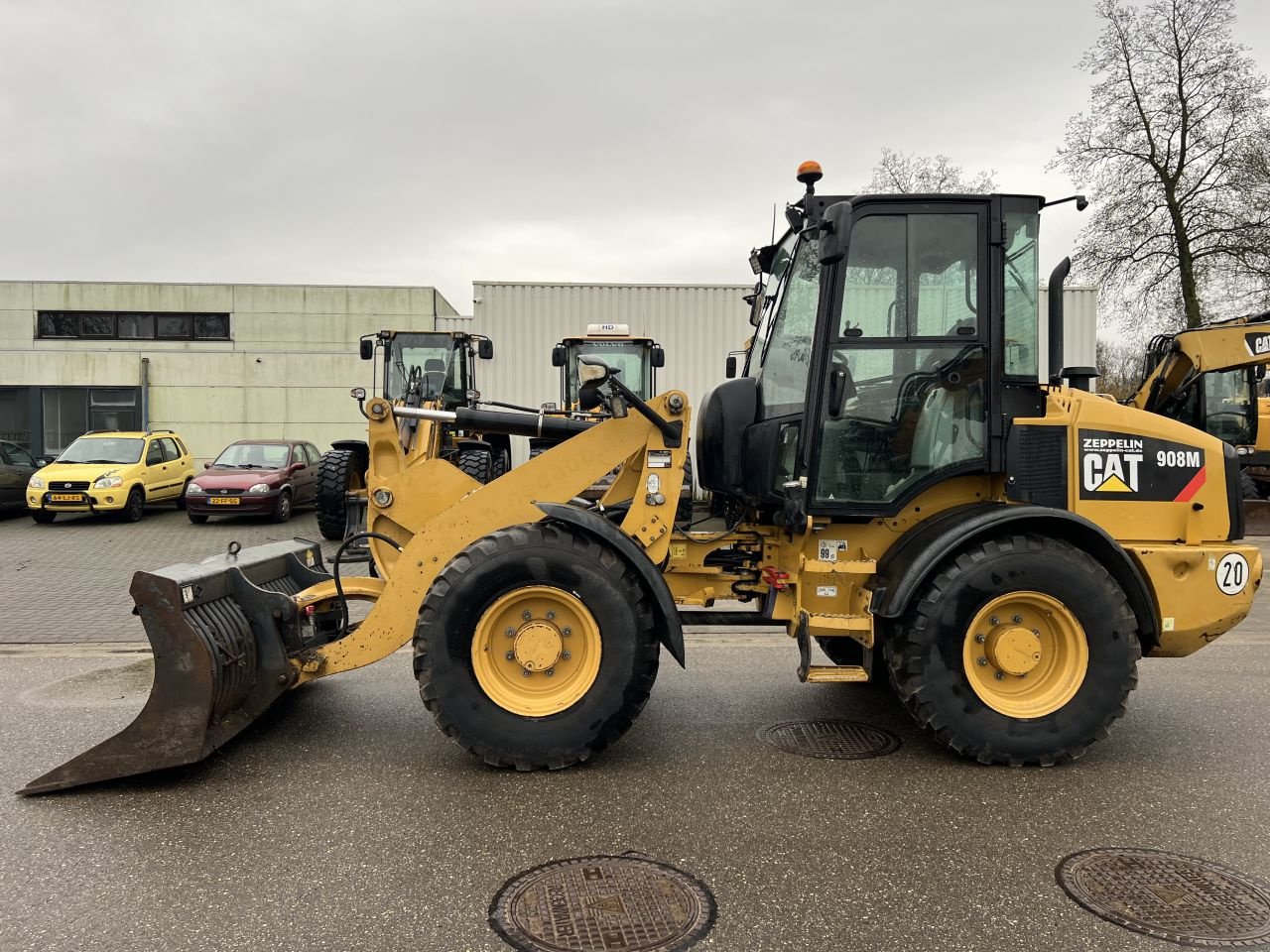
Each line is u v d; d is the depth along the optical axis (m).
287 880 2.92
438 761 4.06
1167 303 19.19
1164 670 5.76
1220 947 2.53
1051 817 3.44
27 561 10.83
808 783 3.79
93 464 15.30
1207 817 3.44
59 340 26.67
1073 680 3.95
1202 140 18.56
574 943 2.54
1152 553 4.09
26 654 6.23
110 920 2.66
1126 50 19.00
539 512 4.11
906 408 4.20
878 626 4.15
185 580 3.71
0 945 2.52
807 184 4.39
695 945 2.53
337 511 11.73
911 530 4.31
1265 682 5.46
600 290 17.09
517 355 17.05
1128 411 4.27
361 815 3.45
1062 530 4.10
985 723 3.92
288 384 26.05
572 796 3.64
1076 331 17.31
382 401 5.25
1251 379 13.26
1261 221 18.03
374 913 2.71
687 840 3.23
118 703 4.94
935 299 4.18
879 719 4.73
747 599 4.77
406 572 4.08
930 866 3.02
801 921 2.66
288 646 4.16
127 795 3.65
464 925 2.64
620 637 3.87
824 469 4.22
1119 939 2.56
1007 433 4.19
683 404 4.20
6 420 25.50
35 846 3.18
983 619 3.96
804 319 4.39
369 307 26.97
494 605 3.84
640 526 4.22
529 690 3.94
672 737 4.42
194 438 25.80
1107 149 19.34
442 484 4.96
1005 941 2.55
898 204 4.15
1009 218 4.17
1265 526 13.23
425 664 3.81
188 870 2.99
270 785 3.75
